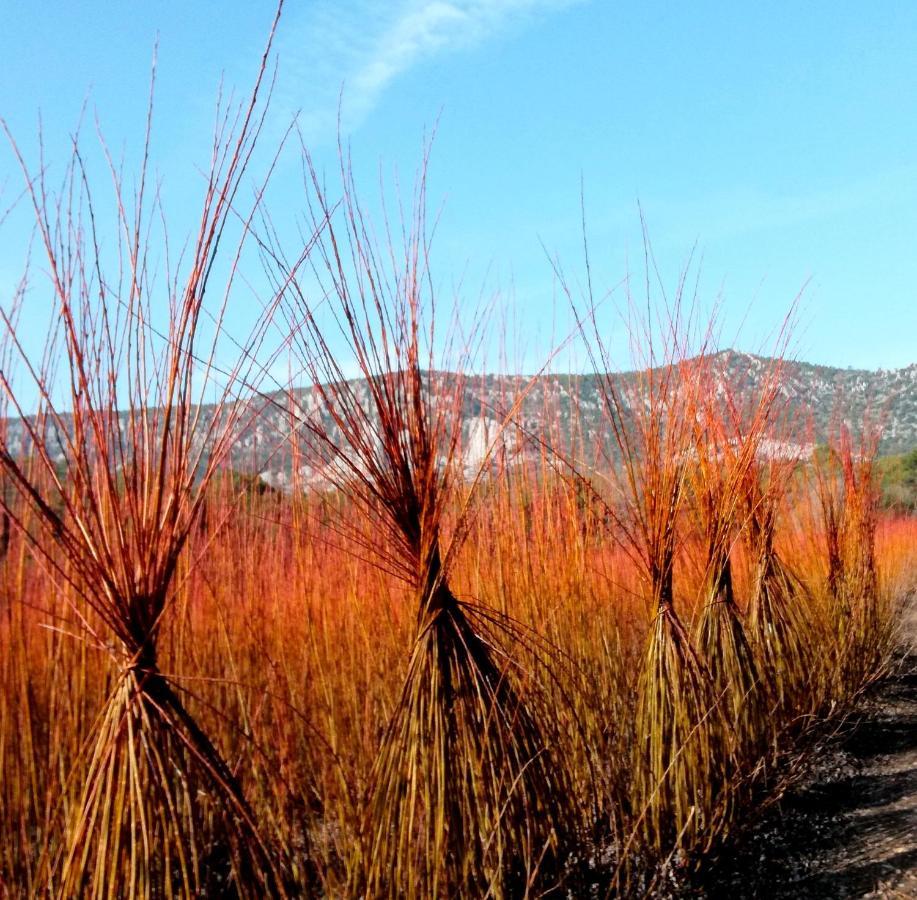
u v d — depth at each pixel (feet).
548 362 10.39
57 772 9.81
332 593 14.08
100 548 7.38
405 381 9.54
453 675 9.14
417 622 9.50
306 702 12.28
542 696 10.60
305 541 13.85
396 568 10.03
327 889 9.20
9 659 9.90
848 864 12.21
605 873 11.44
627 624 16.66
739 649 14.67
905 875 11.59
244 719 11.40
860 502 24.54
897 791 15.17
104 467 7.39
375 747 11.66
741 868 12.35
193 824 6.99
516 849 8.99
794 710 16.22
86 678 10.17
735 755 12.98
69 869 6.96
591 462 15.14
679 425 13.67
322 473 9.73
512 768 9.16
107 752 7.04
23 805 9.55
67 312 7.42
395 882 8.76
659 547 12.98
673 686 12.30
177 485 7.64
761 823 13.80
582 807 11.44
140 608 7.31
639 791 12.13
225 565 13.14
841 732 18.15
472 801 8.88
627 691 14.44
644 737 12.37
